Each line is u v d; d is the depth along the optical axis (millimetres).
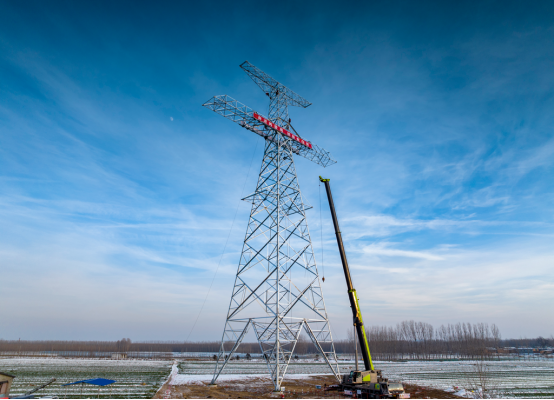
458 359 126250
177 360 119750
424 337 134625
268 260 44188
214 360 119688
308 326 43688
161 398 36469
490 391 43875
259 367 86312
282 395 37375
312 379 56906
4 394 27359
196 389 43562
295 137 54844
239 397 36812
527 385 51375
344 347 178125
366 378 38312
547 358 129875
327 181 49625
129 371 71938
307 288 45750
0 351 177375
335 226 46781
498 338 137500
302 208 50750
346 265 44406
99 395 38469
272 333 40562
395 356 129625
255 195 50375
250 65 51469
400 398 35562
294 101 58594
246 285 45000
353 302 42375
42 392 40906
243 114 48156
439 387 48938
